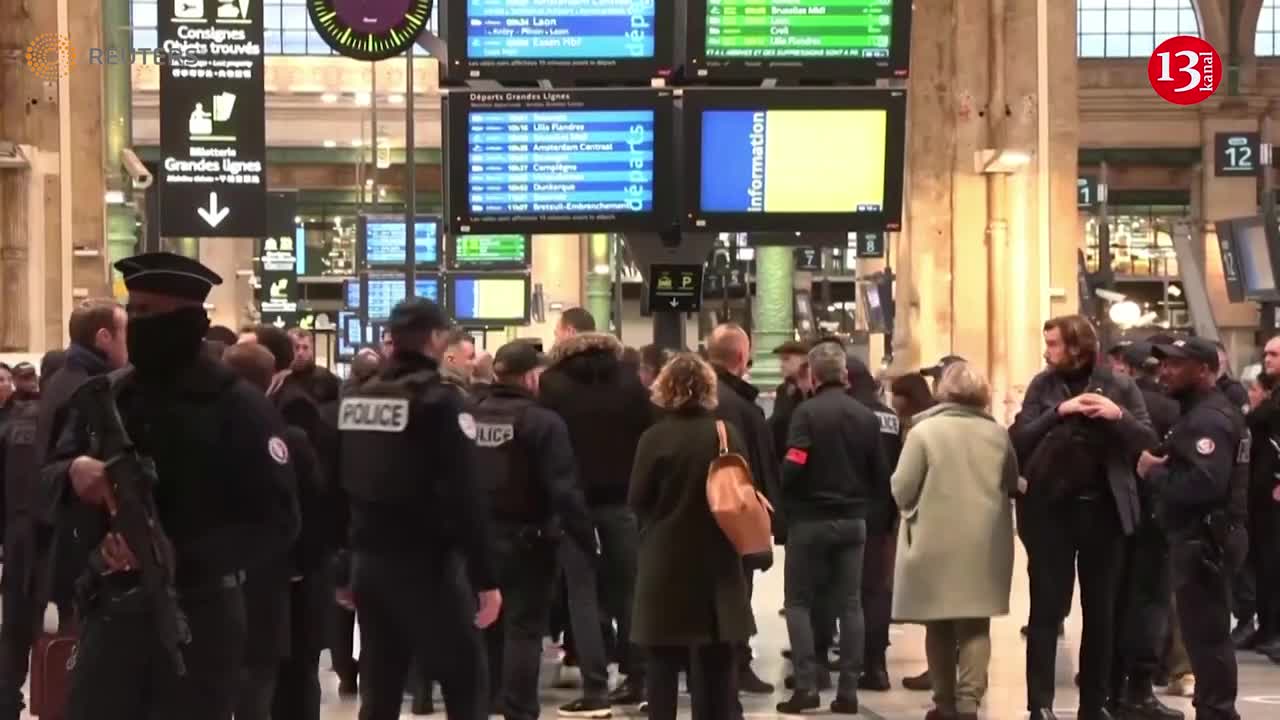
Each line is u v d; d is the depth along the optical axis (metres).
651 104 15.48
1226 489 10.82
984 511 11.48
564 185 15.54
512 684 11.06
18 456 11.07
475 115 15.46
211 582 7.12
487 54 15.34
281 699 10.08
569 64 15.35
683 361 9.96
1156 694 13.45
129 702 7.01
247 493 7.20
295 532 7.42
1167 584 12.19
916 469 11.52
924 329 27.36
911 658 15.52
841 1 15.45
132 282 7.12
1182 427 10.89
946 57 27.38
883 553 13.57
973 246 27.31
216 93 25.27
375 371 8.82
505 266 43.34
